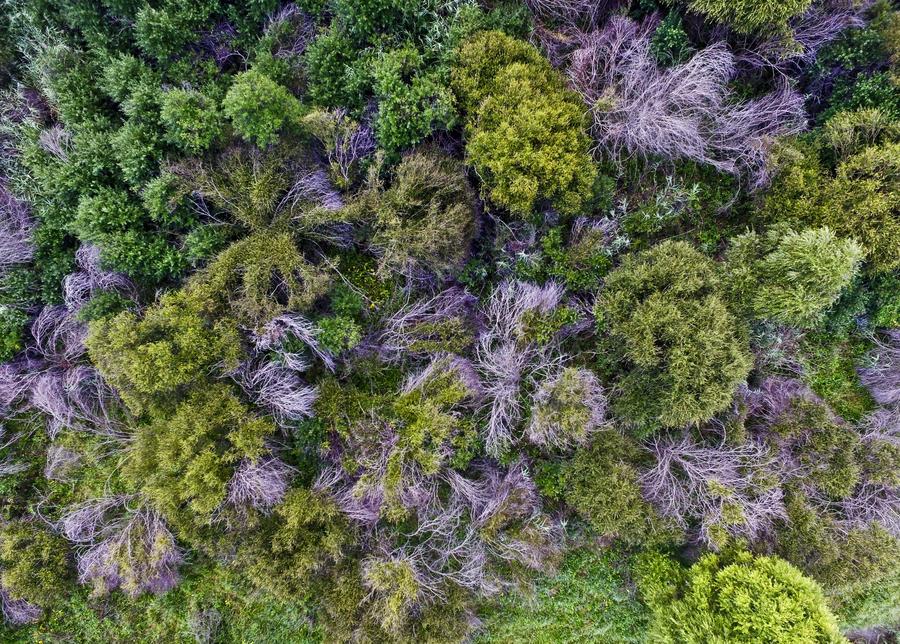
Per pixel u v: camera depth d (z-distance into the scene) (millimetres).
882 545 7441
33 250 7500
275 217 7270
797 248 6547
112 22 7273
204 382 7273
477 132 6773
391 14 6859
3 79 7438
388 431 7453
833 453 7488
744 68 7590
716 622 6918
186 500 7438
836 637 6539
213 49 7473
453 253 7293
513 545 7688
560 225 7789
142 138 6961
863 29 6984
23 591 7773
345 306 7633
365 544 7711
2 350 7590
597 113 7301
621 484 7199
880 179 6680
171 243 7488
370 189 7164
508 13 7293
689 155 7477
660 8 7301
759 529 7512
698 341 6715
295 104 6883
